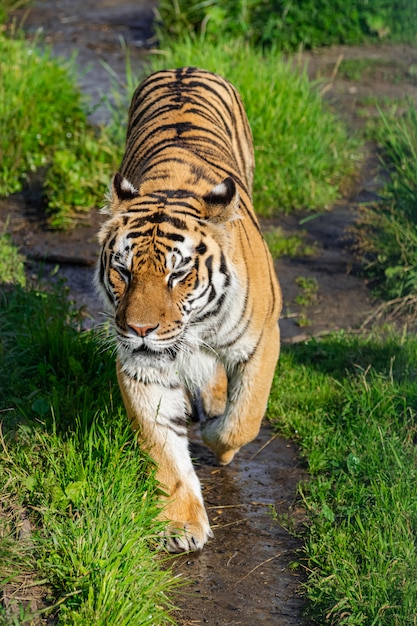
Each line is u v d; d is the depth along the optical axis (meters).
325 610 8.69
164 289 8.86
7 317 13.35
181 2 28.33
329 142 20.66
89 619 7.89
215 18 27.47
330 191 19.38
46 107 21.78
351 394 12.30
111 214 9.42
